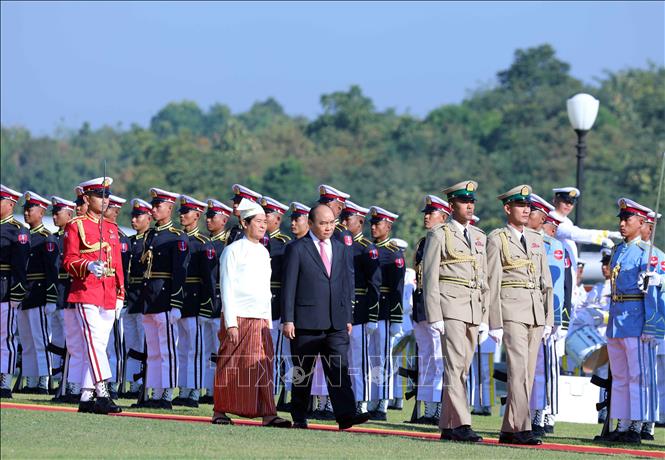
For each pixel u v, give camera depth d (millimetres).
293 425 21156
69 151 158375
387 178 117938
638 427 21828
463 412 20328
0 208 25297
